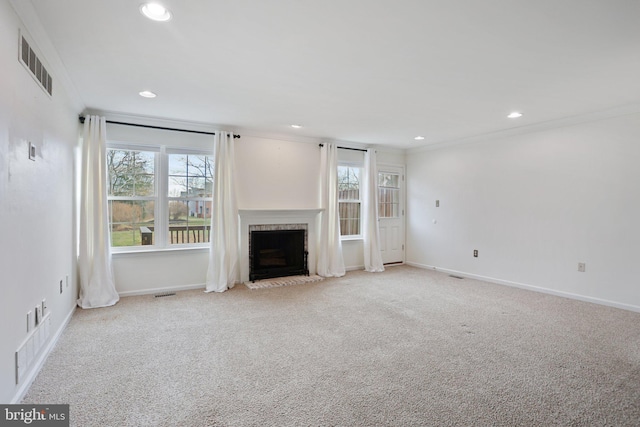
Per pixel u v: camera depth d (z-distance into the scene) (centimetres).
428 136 545
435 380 229
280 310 379
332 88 323
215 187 464
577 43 232
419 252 651
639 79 297
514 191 492
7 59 176
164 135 449
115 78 298
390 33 220
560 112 404
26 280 208
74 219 362
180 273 462
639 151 370
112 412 191
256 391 215
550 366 248
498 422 184
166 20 204
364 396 209
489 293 456
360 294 449
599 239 404
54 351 268
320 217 569
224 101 364
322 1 185
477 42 232
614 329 322
